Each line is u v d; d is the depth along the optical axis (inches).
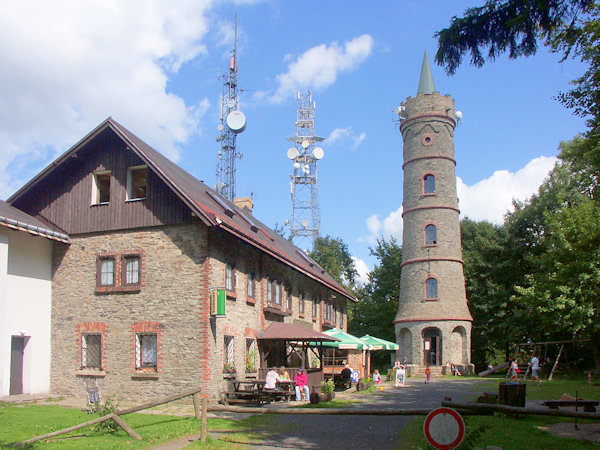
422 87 1803.6
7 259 748.0
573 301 1268.5
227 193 1529.3
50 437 442.9
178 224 775.7
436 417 297.6
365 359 1505.9
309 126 2250.2
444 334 1605.6
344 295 1545.3
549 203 1786.4
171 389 738.8
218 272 783.1
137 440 459.5
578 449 415.8
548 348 1711.4
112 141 833.5
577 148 935.0
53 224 846.5
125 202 810.2
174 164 1012.5
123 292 788.6
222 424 555.2
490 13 392.8
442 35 402.0
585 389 1022.4
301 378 826.2
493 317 1817.2
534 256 1747.0
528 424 539.8
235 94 1588.3
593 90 469.1
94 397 617.3
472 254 1899.6
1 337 723.4
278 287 1038.4
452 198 1711.4
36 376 789.2
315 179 2219.5
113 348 780.0
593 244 978.7
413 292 1673.2
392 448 439.8
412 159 1742.1
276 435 498.0
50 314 823.7
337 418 608.4
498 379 1403.8
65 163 837.8
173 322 754.2
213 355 749.3
